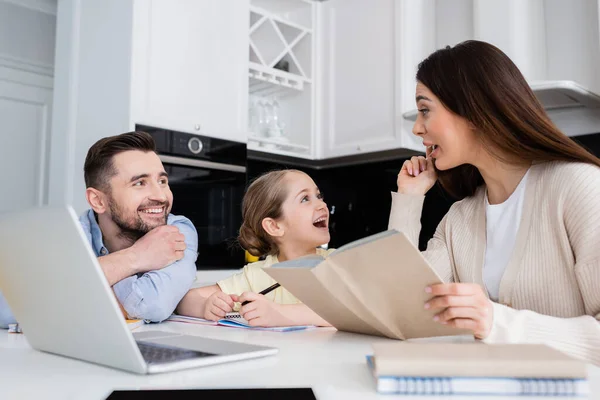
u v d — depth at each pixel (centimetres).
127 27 204
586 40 212
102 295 55
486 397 49
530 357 51
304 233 153
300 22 295
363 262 70
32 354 72
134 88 202
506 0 220
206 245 223
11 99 259
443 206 260
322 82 288
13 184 257
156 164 138
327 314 87
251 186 165
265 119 273
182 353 66
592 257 94
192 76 223
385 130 255
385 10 258
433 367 50
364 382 55
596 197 97
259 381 55
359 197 297
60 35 230
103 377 58
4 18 257
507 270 110
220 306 116
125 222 135
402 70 249
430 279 69
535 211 110
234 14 241
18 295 70
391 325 80
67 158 222
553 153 109
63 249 56
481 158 119
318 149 287
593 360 74
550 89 187
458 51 113
